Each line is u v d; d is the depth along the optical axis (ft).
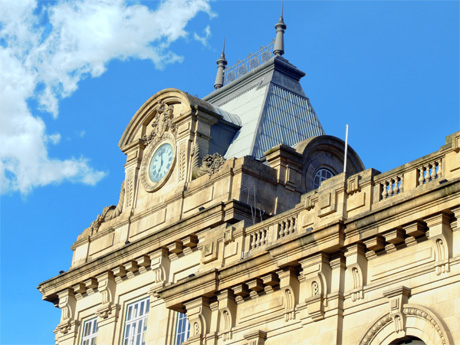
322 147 159.84
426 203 113.50
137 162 171.53
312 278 124.77
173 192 161.07
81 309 170.40
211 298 139.13
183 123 164.76
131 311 160.35
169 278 155.12
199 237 151.23
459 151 114.32
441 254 112.57
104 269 165.17
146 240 158.30
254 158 155.94
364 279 120.57
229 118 169.99
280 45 182.39
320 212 127.24
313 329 123.75
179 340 148.15
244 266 133.39
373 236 119.14
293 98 176.65
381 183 122.52
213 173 155.94
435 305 111.75
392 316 115.03
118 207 172.76
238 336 133.80
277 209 151.64
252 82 180.04
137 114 173.68
